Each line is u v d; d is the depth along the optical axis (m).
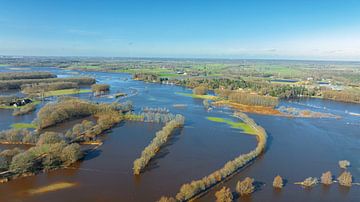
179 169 127.19
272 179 120.31
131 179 116.38
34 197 100.81
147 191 107.75
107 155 139.50
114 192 106.06
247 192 106.31
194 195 103.00
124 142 159.12
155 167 128.38
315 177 123.38
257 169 129.62
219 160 138.62
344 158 148.38
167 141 164.25
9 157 122.31
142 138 167.00
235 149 154.00
